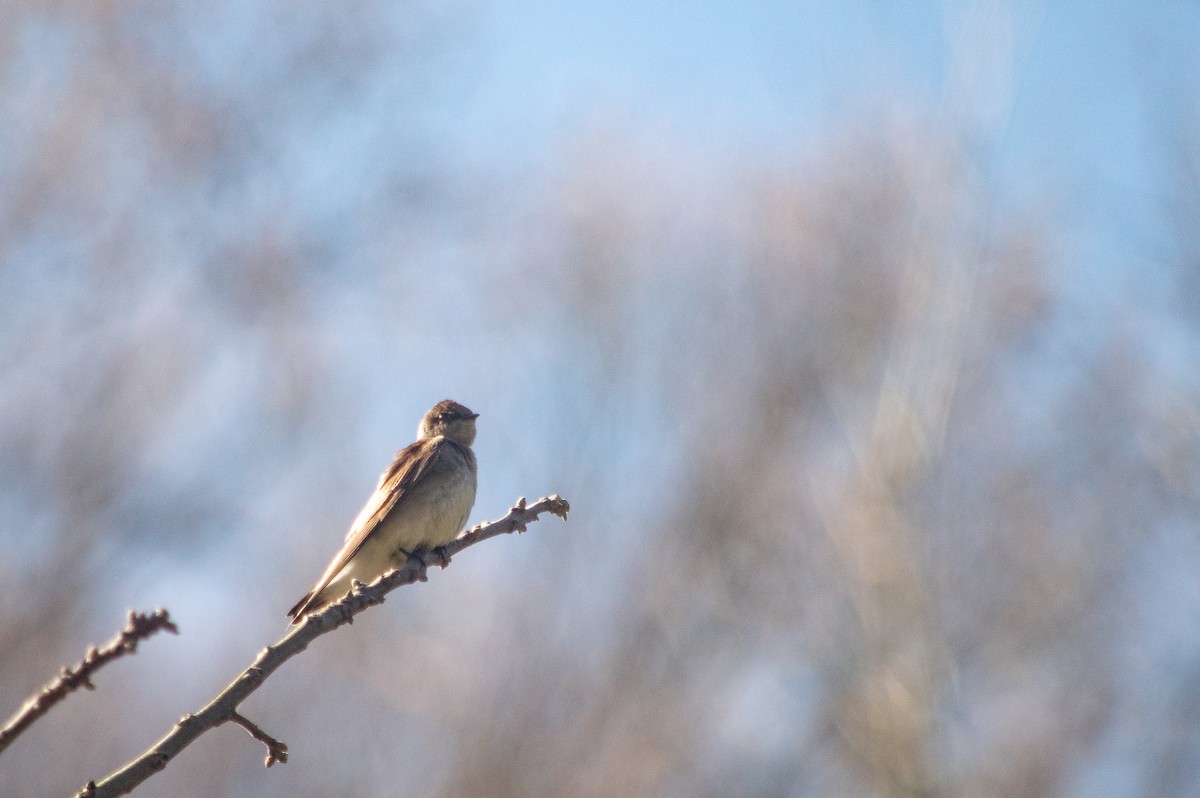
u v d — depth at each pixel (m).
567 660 16.45
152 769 4.32
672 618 16.44
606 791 15.52
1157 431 14.81
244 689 4.64
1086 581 16.03
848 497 13.84
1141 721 16.41
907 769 12.94
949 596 14.13
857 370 15.44
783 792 15.00
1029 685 16.22
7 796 17.28
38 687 15.11
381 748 16.61
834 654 14.01
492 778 15.55
